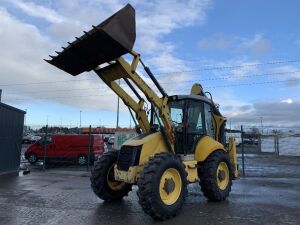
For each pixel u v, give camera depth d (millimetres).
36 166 21422
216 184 9578
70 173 16531
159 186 7633
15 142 16422
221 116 10969
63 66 8680
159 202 7508
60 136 22922
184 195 8148
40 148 22953
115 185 9453
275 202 9664
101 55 8078
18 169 16750
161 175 7684
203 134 9961
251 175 17172
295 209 8766
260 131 48781
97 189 9141
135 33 7930
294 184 13586
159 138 8852
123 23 7699
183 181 8188
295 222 7508
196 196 10555
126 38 7738
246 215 8109
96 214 8094
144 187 7457
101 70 8648
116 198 9438
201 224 7332
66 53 8195
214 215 8094
